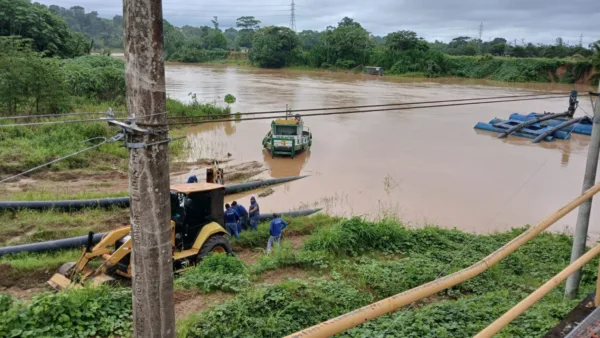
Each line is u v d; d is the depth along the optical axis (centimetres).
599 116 900
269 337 780
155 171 414
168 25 13500
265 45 11012
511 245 393
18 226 1462
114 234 1063
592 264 1256
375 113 4525
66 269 1043
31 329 729
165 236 430
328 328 248
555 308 795
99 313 802
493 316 806
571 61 8594
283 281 1077
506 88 7450
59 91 2956
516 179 2459
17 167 2058
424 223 1817
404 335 743
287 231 1633
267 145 2875
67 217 1570
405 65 9831
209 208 1216
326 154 2880
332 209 1964
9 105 2844
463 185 2330
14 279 1072
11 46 2916
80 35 6316
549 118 3856
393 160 2781
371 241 1408
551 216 448
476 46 13712
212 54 13025
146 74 397
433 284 313
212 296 959
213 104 4353
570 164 2823
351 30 10944
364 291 1036
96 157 2373
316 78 8700
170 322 445
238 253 1434
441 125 4022
